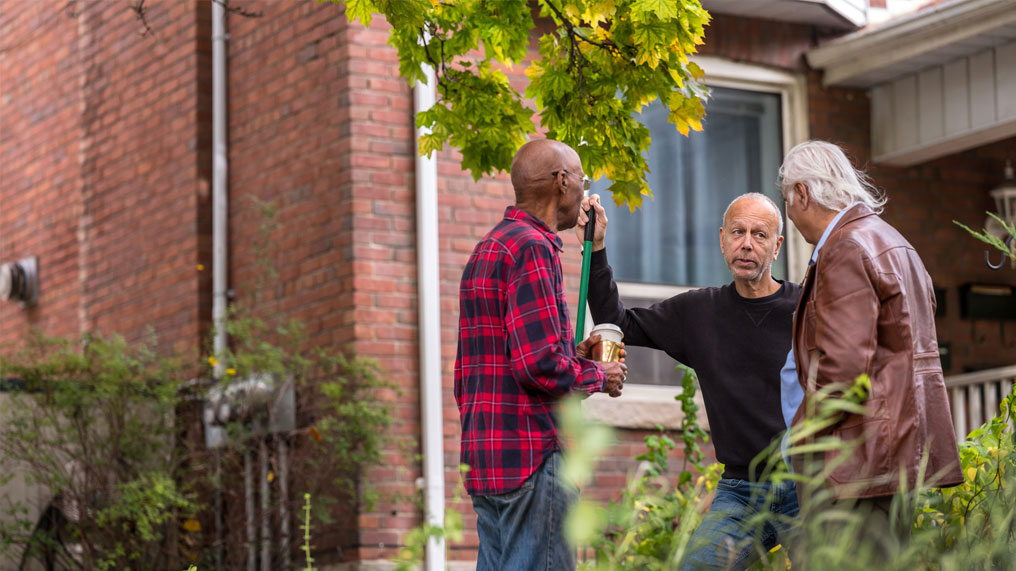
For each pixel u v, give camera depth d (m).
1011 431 6.80
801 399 6.74
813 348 6.35
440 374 13.67
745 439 7.64
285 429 13.28
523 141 8.82
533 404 6.33
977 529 5.41
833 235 6.38
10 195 20.42
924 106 15.99
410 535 4.82
